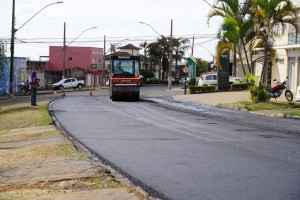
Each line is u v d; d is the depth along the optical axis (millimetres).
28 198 5992
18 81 62656
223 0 25375
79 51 87875
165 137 12594
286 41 38812
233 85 43031
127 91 30859
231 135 13016
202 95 36812
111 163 8859
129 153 10000
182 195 6422
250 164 8617
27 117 18875
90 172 7672
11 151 10484
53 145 10859
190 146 10906
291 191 6578
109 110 22500
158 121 17141
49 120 16953
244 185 6953
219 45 26641
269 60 41219
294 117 18922
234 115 20328
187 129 14531
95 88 66750
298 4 35625
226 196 6324
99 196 6105
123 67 31062
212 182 7180
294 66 38000
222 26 25844
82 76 82125
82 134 13312
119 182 7035
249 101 26406
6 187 6785
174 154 9797
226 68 42656
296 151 10125
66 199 5945
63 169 7938
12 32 41219
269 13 24438
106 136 12859
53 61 87875
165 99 33875
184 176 7641
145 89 58875
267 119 18484
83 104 27312
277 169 8141
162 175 7742
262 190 6641
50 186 6758
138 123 16375
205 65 88688
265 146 10859
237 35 24969
